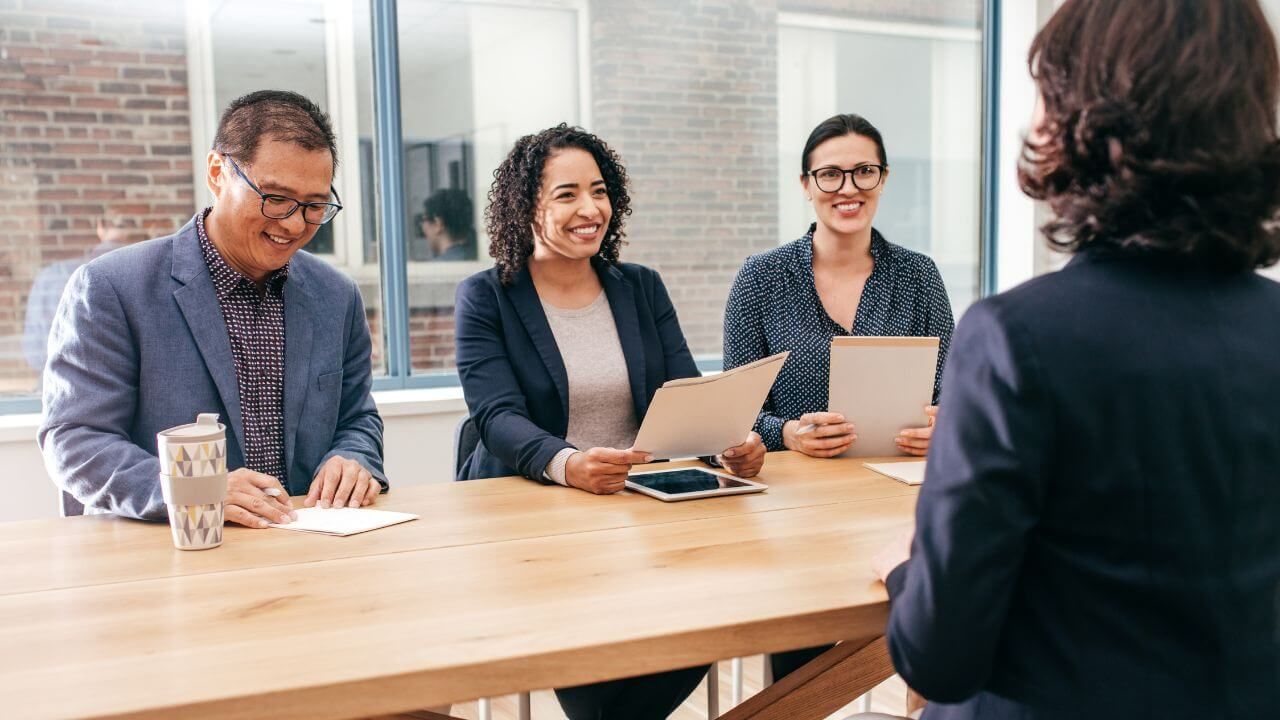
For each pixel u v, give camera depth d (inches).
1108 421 31.5
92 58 126.3
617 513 64.0
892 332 94.0
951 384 33.8
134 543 57.7
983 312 33.5
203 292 70.1
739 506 65.6
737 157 161.6
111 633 43.4
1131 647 32.0
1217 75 31.4
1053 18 35.1
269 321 73.7
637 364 85.3
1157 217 32.5
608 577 50.8
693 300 160.9
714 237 161.2
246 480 63.4
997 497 31.8
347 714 38.5
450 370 148.6
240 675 38.8
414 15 141.3
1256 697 31.9
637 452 69.1
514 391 80.8
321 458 75.3
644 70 154.5
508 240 84.3
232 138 67.3
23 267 125.3
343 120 140.1
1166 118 31.6
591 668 41.8
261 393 73.1
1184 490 31.5
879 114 171.9
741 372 67.7
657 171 156.6
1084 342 31.8
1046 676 33.3
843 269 96.7
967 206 179.8
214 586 49.8
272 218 67.1
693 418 68.6
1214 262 33.1
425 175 144.3
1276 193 32.2
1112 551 32.1
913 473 73.9
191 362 69.3
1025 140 36.1
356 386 80.0
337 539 58.3
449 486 72.9
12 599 47.9
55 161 125.6
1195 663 31.7
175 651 41.3
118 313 67.6
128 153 129.0
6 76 122.6
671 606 46.4
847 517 62.6
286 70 136.5
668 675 70.1
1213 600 31.6
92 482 63.0
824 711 56.8
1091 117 32.6
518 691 40.7
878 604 46.9
